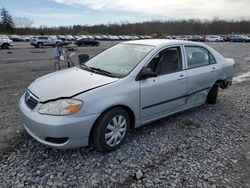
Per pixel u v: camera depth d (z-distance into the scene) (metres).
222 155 3.90
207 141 4.33
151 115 4.33
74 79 3.90
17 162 3.52
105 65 4.45
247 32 108.56
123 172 3.37
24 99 3.93
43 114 3.36
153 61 4.35
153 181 3.21
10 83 8.77
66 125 3.27
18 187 3.04
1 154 3.72
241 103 6.51
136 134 4.44
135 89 3.92
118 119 3.78
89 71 4.30
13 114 5.36
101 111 3.49
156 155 3.80
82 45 38.88
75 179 3.20
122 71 4.11
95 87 3.59
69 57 13.25
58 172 3.32
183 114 5.49
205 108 5.96
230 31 108.44
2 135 4.31
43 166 3.44
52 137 3.31
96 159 3.62
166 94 4.46
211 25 108.06
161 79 4.35
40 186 3.06
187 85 4.88
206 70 5.36
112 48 5.05
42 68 13.24
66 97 3.40
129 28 102.19
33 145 3.96
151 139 4.28
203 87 5.37
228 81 6.26
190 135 4.51
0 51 26.67
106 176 3.28
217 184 3.21
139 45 4.78
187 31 106.00
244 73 11.60
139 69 4.08
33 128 3.44
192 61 5.13
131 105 3.89
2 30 84.62
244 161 3.77
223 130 4.82
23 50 29.16
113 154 3.76
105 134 3.65
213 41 62.41
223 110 5.90
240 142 4.38
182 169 3.48
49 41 36.41
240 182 3.27
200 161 3.70
